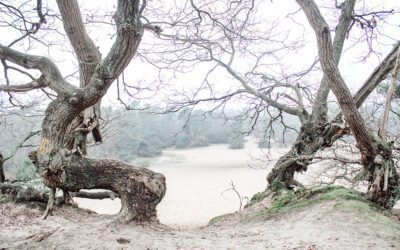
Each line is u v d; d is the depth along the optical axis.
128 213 6.96
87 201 23.59
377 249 5.26
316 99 10.54
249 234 6.89
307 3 6.86
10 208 8.62
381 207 7.55
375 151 7.49
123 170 7.04
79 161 6.80
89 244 5.81
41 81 6.68
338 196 7.91
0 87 6.71
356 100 8.48
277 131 16.77
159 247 5.85
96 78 6.27
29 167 15.65
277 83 11.76
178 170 36.19
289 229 6.81
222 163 37.66
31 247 5.95
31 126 15.64
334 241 5.67
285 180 10.75
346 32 10.54
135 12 5.86
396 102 10.95
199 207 21.09
